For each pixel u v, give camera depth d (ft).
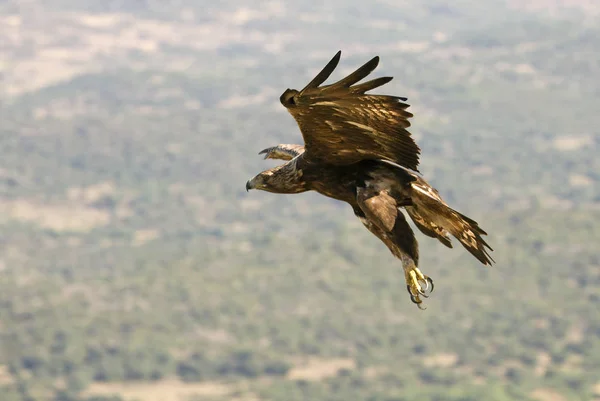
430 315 646.33
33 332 644.69
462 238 40.29
